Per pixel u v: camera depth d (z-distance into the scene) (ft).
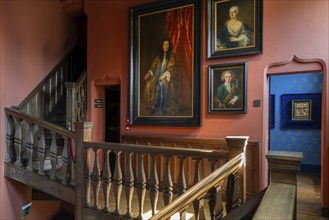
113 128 20.75
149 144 14.33
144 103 14.70
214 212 6.34
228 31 12.53
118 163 8.72
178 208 5.43
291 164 4.50
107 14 16.01
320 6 10.81
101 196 11.26
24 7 14.79
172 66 13.91
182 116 13.60
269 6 11.72
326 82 10.68
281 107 18.94
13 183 12.92
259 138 11.85
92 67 16.37
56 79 17.13
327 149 10.59
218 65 12.71
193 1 13.30
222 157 7.24
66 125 14.62
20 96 14.34
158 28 14.34
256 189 11.69
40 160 11.14
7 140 12.51
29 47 15.15
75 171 9.75
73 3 17.62
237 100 12.32
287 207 3.58
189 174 12.63
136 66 14.90
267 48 11.74
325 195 10.34
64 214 16.49
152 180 8.04
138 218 8.25
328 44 10.64
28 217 14.07
